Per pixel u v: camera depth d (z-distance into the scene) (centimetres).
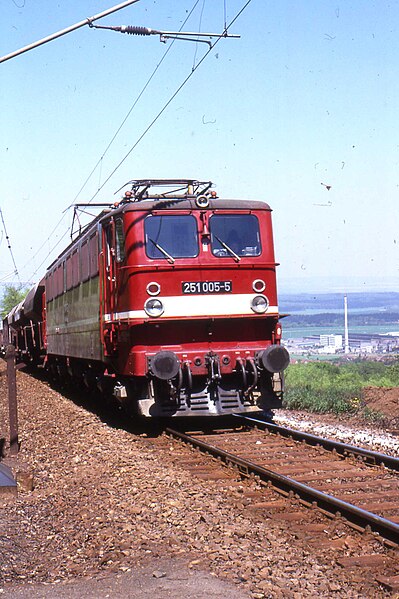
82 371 1947
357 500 807
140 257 1272
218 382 1279
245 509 793
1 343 5059
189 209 1302
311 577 570
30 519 757
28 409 1812
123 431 1345
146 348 1277
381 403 1593
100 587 554
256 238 1329
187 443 1198
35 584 565
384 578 566
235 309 1300
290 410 1625
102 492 855
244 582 557
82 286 1677
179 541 653
